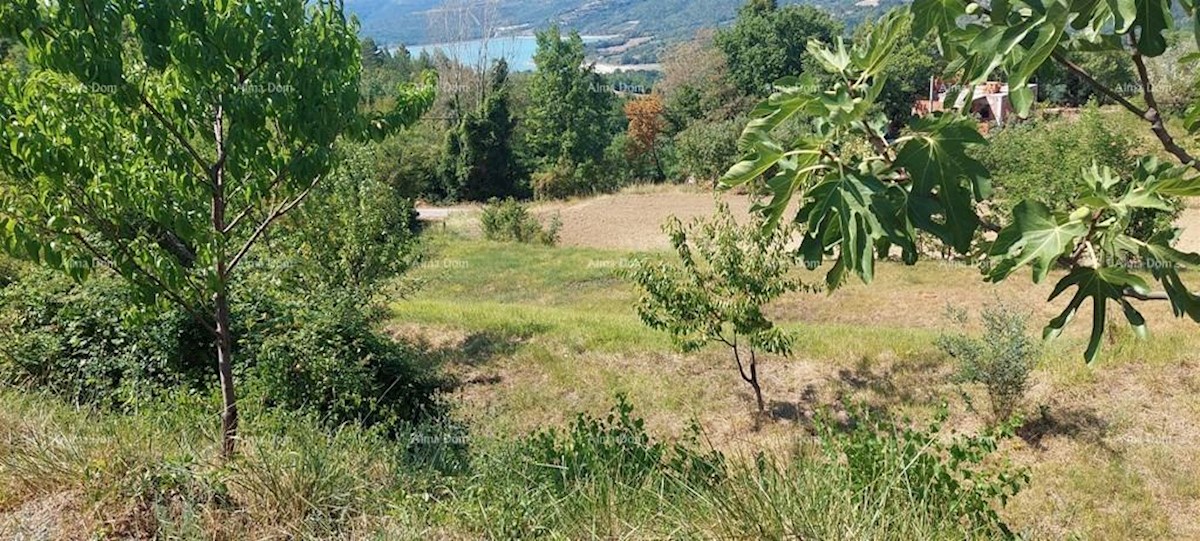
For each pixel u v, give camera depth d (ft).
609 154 177.47
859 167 6.63
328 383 21.79
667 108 182.09
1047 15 5.23
